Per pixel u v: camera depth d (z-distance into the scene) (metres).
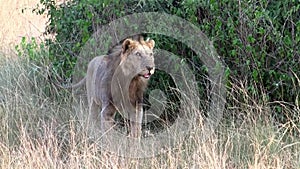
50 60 13.30
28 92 12.41
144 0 11.95
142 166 9.76
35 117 11.45
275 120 11.18
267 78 11.41
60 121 11.47
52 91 12.68
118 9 12.16
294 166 9.48
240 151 10.09
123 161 9.75
